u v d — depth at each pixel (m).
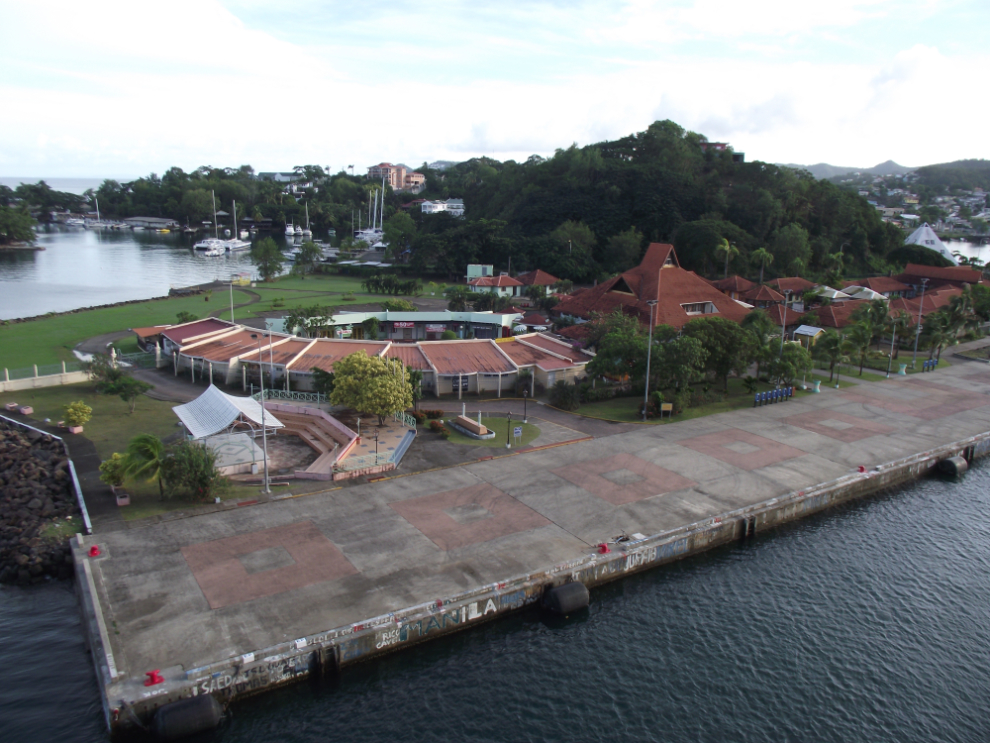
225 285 180.25
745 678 38.34
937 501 63.12
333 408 76.25
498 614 42.59
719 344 85.75
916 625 43.91
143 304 146.25
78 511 51.44
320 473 58.31
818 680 38.41
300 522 50.47
